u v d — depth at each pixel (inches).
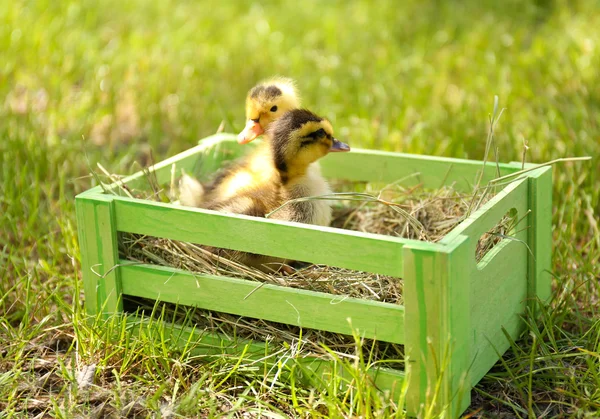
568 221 68.2
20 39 100.2
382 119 85.9
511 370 59.0
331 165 67.2
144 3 122.7
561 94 86.7
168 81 94.2
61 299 62.9
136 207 59.0
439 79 94.7
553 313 61.7
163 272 59.3
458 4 124.3
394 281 58.7
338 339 58.2
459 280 54.3
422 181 65.6
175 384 57.4
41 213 71.3
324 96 90.4
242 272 59.0
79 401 57.2
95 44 104.0
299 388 57.0
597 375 57.1
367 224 68.2
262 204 62.8
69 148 79.7
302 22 117.0
